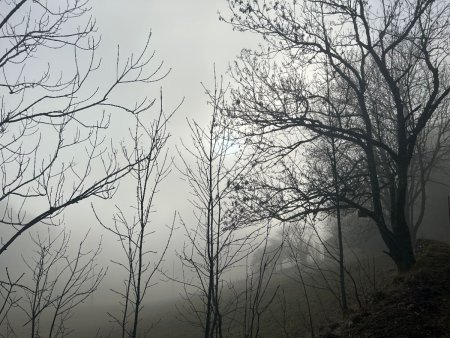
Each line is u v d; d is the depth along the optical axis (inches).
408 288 408.2
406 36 573.6
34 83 164.4
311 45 570.9
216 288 215.2
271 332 740.7
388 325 350.0
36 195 164.6
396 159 556.4
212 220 227.0
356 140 561.9
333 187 556.4
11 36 159.5
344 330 384.8
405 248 520.7
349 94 671.1
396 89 568.7
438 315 343.6
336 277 922.1
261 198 509.0
